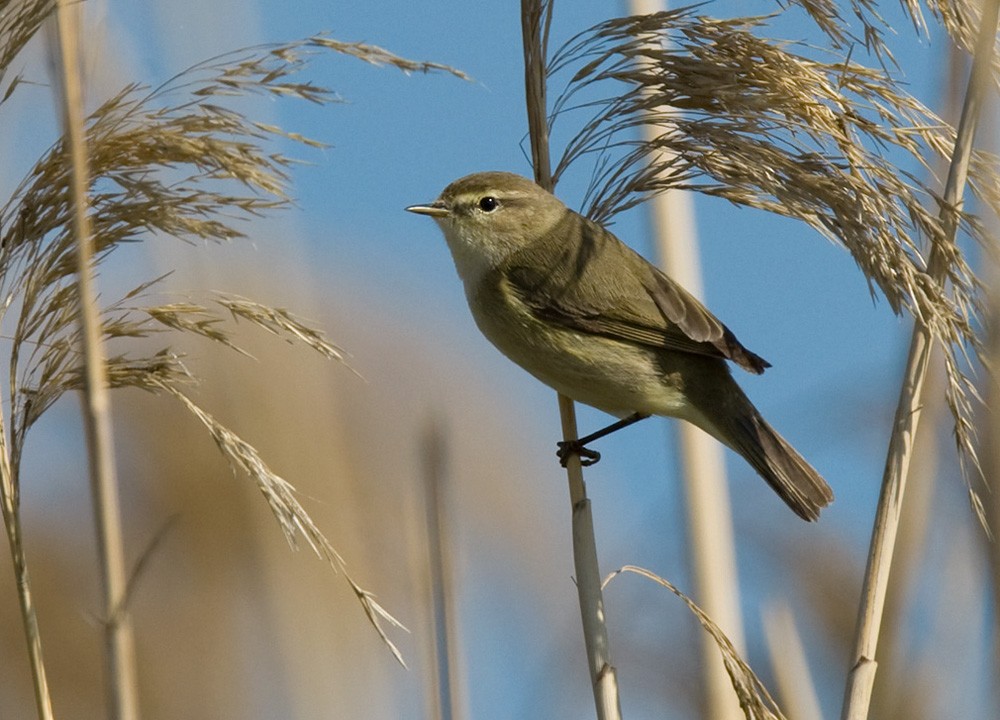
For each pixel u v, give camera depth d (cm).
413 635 961
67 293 592
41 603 1139
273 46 582
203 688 1026
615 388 884
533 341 902
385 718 850
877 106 652
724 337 848
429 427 667
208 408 1087
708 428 878
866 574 605
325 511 1045
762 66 664
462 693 647
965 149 614
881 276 618
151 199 584
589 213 732
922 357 615
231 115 580
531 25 734
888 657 763
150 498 1117
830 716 910
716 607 769
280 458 1064
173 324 614
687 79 686
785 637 761
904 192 624
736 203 708
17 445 587
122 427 1142
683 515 784
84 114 557
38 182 587
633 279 883
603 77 718
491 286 922
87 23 641
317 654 870
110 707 481
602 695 620
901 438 611
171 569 1083
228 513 1086
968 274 608
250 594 1064
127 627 486
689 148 698
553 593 1083
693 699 899
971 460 621
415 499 693
